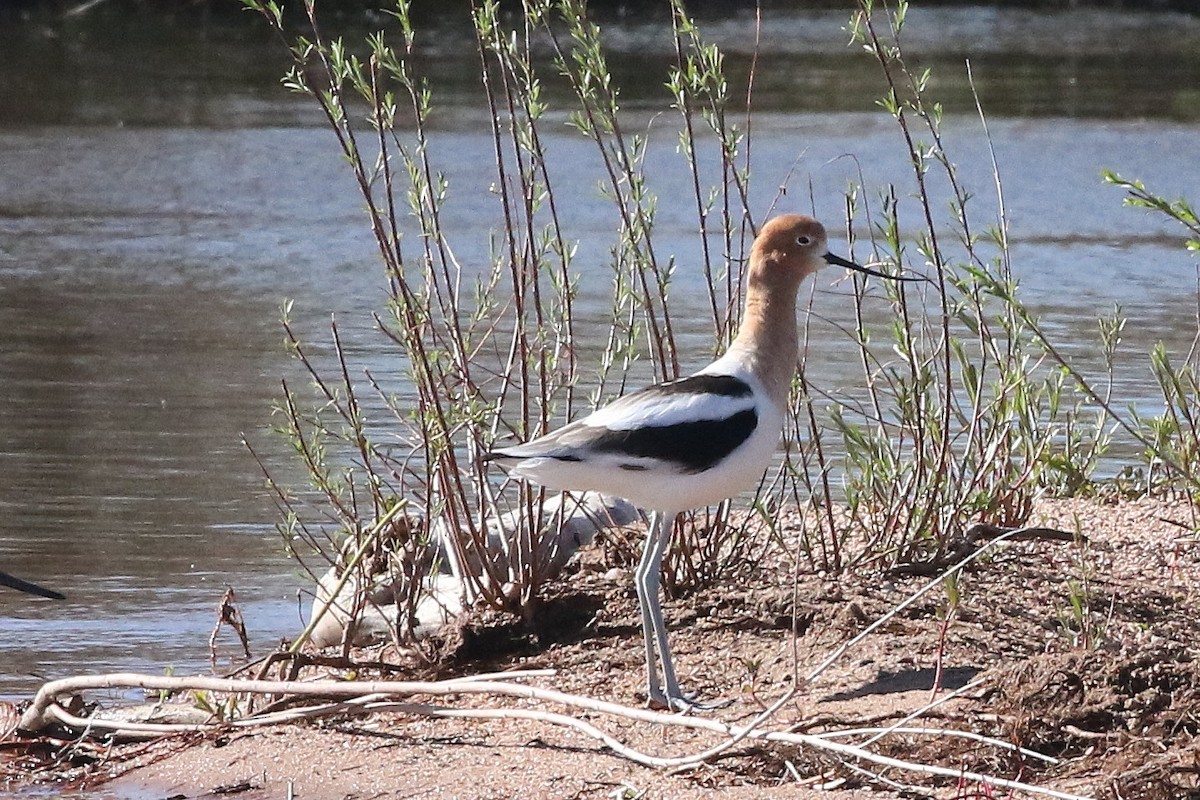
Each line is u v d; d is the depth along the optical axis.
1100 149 31.80
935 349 12.25
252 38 47.12
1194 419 11.98
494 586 10.33
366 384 17.05
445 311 11.24
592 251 23.59
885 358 17.62
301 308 20.75
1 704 9.77
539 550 10.36
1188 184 28.80
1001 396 11.16
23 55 42.78
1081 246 24.59
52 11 50.22
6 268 22.97
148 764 9.09
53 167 30.05
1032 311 20.33
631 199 12.59
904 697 8.91
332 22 48.56
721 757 8.42
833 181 28.56
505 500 12.15
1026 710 8.47
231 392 16.86
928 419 11.05
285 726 9.31
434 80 38.50
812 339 18.55
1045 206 27.27
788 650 9.70
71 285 22.02
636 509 11.62
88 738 9.55
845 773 8.16
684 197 27.19
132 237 25.22
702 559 10.75
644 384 16.11
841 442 14.62
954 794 7.93
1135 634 9.46
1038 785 7.93
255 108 35.72
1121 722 8.44
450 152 30.62
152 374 17.55
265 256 24.00
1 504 13.47
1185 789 7.77
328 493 10.76
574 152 30.50
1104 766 8.00
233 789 8.62
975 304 11.17
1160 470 13.34
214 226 26.03
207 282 22.27
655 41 46.75
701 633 10.05
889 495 11.25
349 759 8.83
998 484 11.23
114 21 49.38
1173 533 11.54
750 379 9.37
